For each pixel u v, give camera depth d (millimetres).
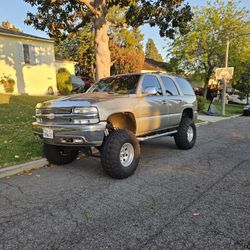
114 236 2859
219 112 18984
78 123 4305
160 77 6270
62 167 5465
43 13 12141
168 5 10180
